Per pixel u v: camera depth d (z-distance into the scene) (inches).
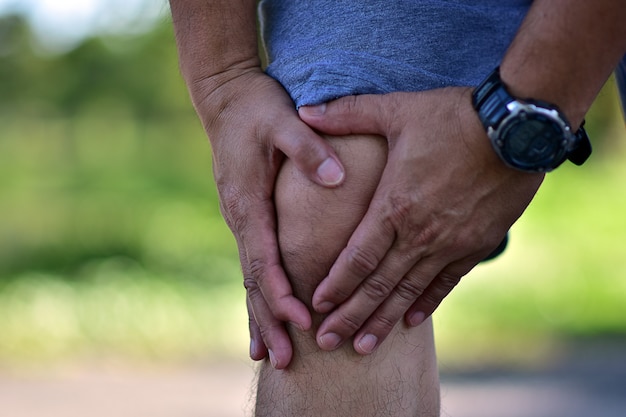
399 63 54.3
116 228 425.4
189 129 563.2
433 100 51.1
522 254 386.6
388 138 52.2
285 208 54.8
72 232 425.4
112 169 527.5
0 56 597.9
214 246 405.1
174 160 545.0
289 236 54.6
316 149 52.9
